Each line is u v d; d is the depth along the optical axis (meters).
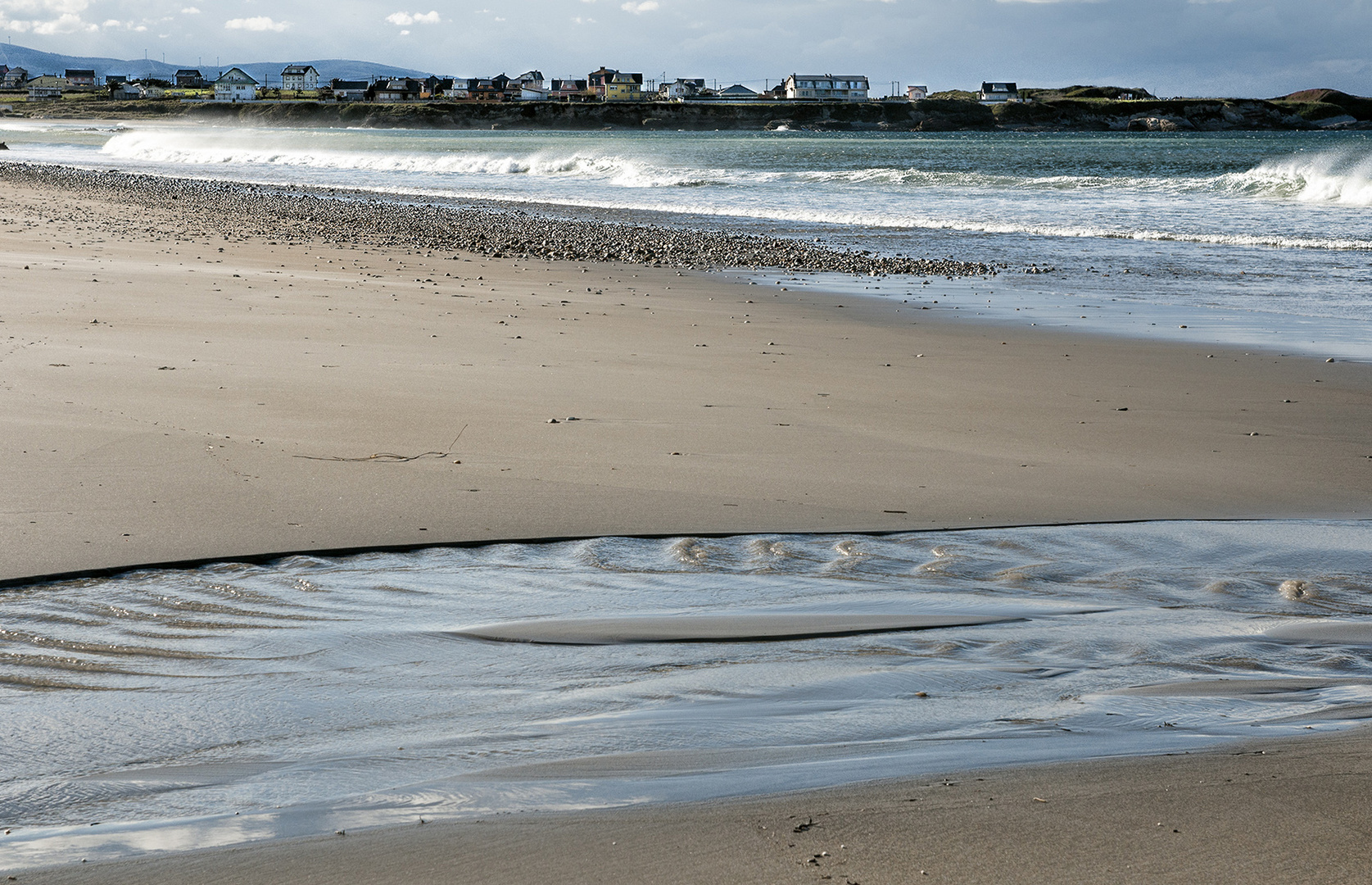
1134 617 4.38
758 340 11.37
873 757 2.89
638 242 22.38
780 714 3.28
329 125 168.50
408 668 3.71
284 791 2.72
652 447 6.99
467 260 18.41
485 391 8.39
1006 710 3.32
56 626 4.05
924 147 83.38
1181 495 6.26
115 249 17.38
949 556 5.16
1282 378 9.84
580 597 4.52
